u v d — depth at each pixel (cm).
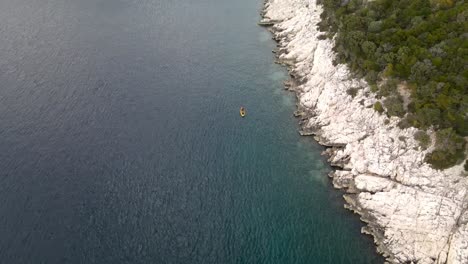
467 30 6438
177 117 8138
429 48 6600
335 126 7162
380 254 5503
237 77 9200
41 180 6806
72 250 5716
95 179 6812
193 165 7056
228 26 11306
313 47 8869
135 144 7500
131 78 9338
